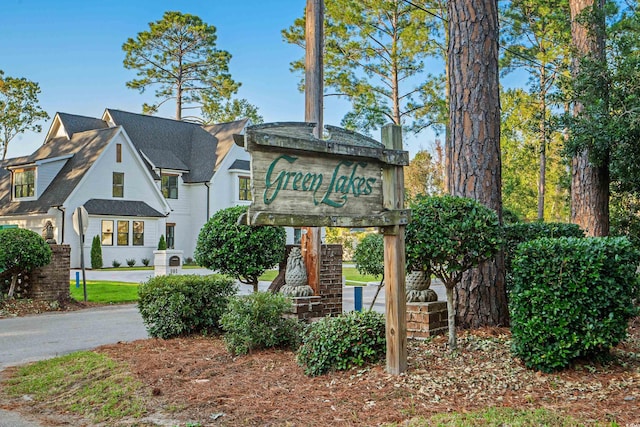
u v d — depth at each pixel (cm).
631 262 533
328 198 508
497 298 720
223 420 436
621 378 495
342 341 548
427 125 2250
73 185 2448
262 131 463
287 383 522
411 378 504
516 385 483
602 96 1028
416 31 2072
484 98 741
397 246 534
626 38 1019
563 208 3266
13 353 781
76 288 1681
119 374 585
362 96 2161
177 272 1936
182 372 580
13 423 471
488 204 733
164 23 3691
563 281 511
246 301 673
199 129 3250
